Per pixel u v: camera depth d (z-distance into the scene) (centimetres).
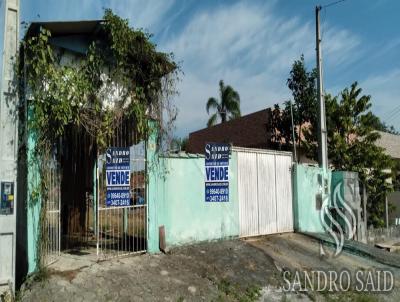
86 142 1020
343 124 1798
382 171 1923
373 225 1866
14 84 710
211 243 1054
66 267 772
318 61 1524
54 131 777
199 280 834
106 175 844
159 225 938
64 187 1070
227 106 3272
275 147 1914
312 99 1823
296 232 1330
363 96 1823
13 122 705
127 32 824
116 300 700
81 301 679
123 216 963
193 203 1035
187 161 1027
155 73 898
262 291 862
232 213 1131
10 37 711
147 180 915
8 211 686
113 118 842
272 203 1262
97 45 827
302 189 1360
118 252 890
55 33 783
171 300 740
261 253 1059
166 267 854
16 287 723
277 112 1903
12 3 714
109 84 840
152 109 906
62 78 772
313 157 1797
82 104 804
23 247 763
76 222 1097
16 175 704
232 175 1146
